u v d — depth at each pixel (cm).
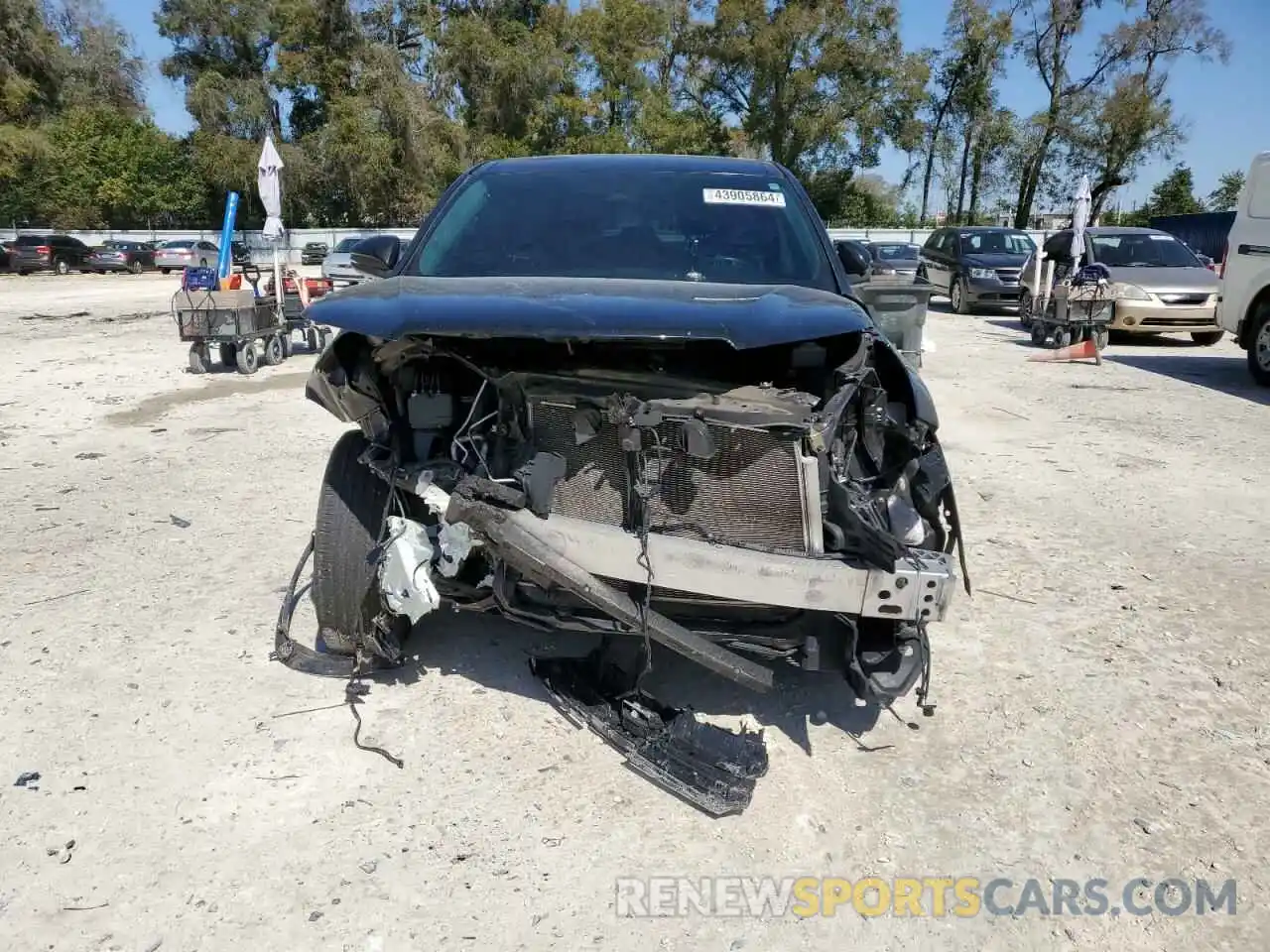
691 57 5219
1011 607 451
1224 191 5788
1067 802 305
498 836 281
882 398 326
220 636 400
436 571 320
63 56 5219
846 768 321
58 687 355
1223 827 294
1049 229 5088
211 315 1088
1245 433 826
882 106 4862
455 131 4972
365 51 5025
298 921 246
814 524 291
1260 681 383
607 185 434
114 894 253
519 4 5425
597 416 299
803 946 245
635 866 271
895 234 4578
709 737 322
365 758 316
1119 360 1284
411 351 314
